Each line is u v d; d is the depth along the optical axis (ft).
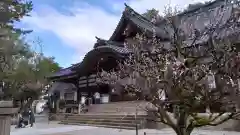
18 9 43.34
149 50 22.09
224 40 16.98
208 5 63.62
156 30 32.86
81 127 61.41
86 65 95.35
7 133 23.27
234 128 43.39
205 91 15.88
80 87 108.27
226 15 35.19
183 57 17.98
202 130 45.39
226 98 15.44
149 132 45.29
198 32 21.43
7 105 23.43
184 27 24.29
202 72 16.15
